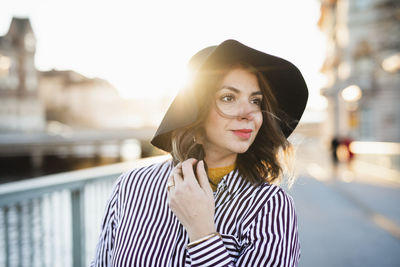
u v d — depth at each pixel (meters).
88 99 87.69
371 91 24.89
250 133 1.05
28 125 57.38
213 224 0.95
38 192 2.60
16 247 2.52
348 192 8.51
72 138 46.19
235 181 1.07
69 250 3.04
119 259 1.09
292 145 1.18
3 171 39.28
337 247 4.48
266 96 1.12
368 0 25.23
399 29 23.55
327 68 36.19
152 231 1.08
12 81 55.38
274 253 0.95
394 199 7.66
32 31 59.00
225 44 0.98
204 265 0.91
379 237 4.89
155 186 1.16
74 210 3.07
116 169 3.99
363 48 25.52
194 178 0.97
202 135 1.12
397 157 10.76
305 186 9.23
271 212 1.00
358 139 25.55
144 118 85.25
